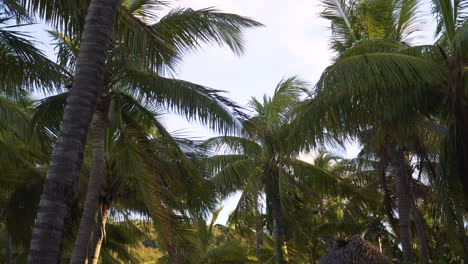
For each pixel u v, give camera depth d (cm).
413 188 1761
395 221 1695
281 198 1816
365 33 1573
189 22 1180
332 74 1120
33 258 545
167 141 1405
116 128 1346
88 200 1277
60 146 587
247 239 2064
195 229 1417
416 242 2491
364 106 1163
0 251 2656
